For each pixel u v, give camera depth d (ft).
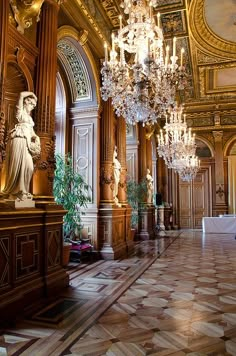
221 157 46.24
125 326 8.77
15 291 9.89
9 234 9.85
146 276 15.19
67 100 21.24
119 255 21.12
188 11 23.16
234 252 23.20
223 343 7.69
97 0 19.36
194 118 47.73
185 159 32.81
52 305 10.61
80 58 19.51
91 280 14.33
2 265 9.43
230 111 45.62
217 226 39.99
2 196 10.19
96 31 19.94
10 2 10.94
